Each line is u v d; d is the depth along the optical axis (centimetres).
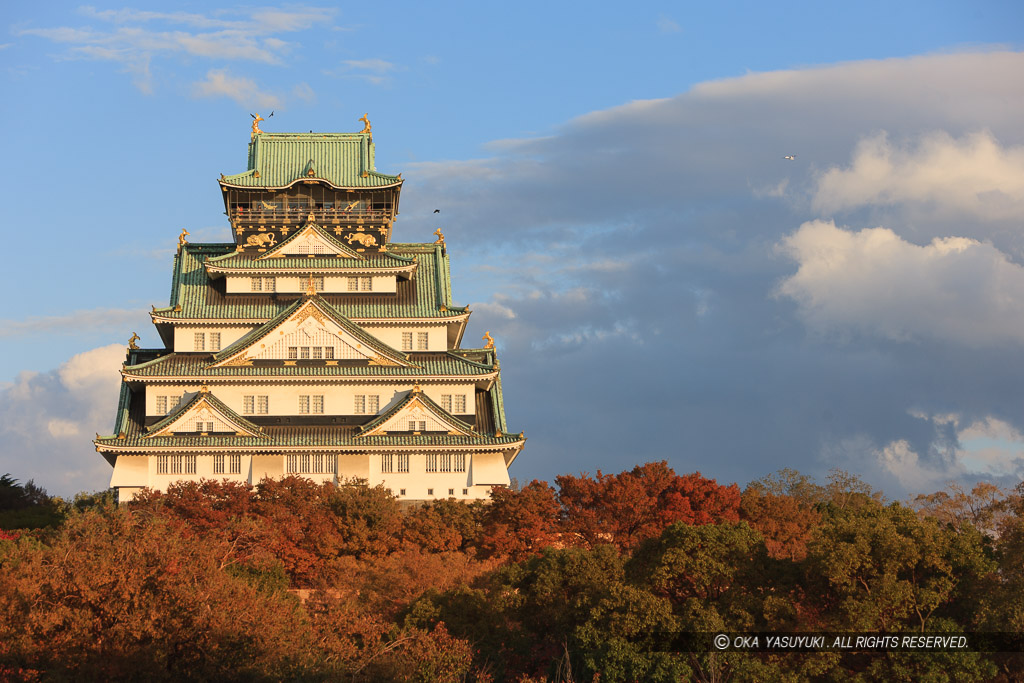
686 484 10544
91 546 6612
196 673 6291
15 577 6431
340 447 11288
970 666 6384
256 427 11312
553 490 10331
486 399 12256
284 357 11825
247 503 9569
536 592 7512
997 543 7506
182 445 11138
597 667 6831
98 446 11094
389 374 11738
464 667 7006
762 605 6806
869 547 6769
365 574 8794
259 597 7131
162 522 7406
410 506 10475
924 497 10481
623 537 10119
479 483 11431
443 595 7825
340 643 7031
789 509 10638
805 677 6506
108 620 6328
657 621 6862
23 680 5909
